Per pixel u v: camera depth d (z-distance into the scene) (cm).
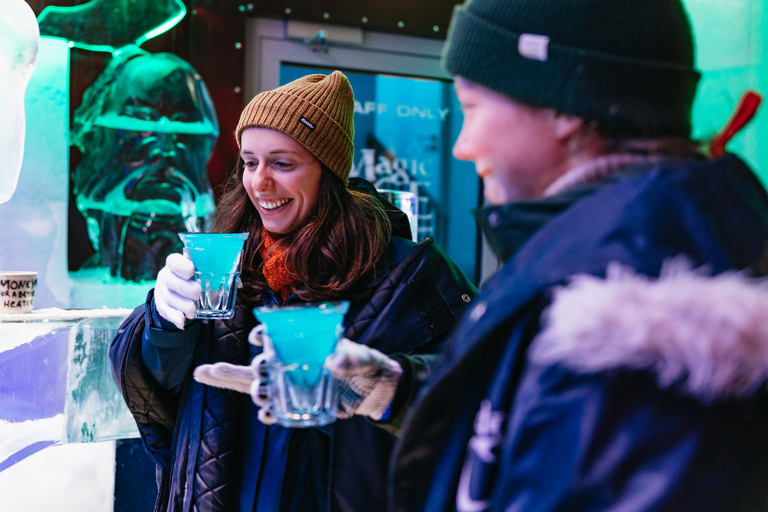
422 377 92
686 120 63
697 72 63
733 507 47
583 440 46
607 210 53
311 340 75
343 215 134
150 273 249
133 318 133
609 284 48
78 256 241
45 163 234
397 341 125
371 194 150
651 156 60
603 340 46
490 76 63
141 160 246
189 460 123
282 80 284
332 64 291
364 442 118
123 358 126
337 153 135
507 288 56
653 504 43
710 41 284
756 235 55
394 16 290
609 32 60
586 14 60
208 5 260
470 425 62
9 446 151
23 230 232
